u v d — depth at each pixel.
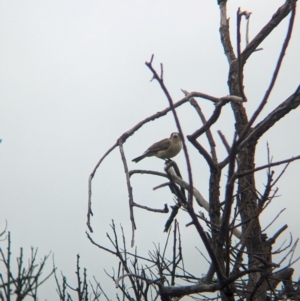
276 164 8.73
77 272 12.18
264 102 8.10
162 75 7.77
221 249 9.41
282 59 7.65
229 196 8.88
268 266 8.80
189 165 8.36
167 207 9.74
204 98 11.99
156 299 11.69
